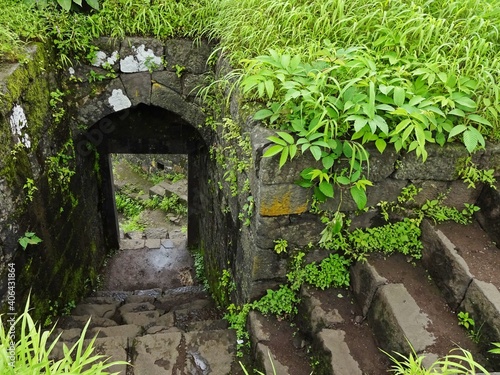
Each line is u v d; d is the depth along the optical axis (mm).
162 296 4375
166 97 3490
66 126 3346
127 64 3301
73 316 3268
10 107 2320
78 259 3893
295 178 1937
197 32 3264
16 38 2734
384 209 2107
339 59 1995
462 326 1755
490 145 1984
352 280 2176
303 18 2498
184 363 2129
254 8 2652
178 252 5715
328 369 1807
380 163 1969
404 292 1901
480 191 2076
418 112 1854
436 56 2129
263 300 2271
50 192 3018
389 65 2172
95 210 4652
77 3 3020
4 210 2258
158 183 8523
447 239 1957
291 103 1999
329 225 2086
